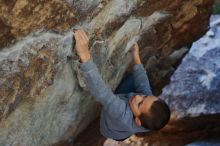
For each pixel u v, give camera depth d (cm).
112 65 305
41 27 201
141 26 309
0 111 200
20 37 192
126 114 240
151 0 286
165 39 363
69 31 223
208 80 609
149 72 398
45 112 247
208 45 646
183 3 326
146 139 613
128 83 315
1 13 174
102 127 267
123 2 255
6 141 221
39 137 256
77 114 298
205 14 370
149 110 237
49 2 192
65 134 301
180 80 624
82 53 230
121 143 613
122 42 296
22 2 178
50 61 220
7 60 189
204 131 603
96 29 250
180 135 608
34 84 217
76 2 209
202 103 593
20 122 225
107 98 234
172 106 606
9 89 199
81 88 270
